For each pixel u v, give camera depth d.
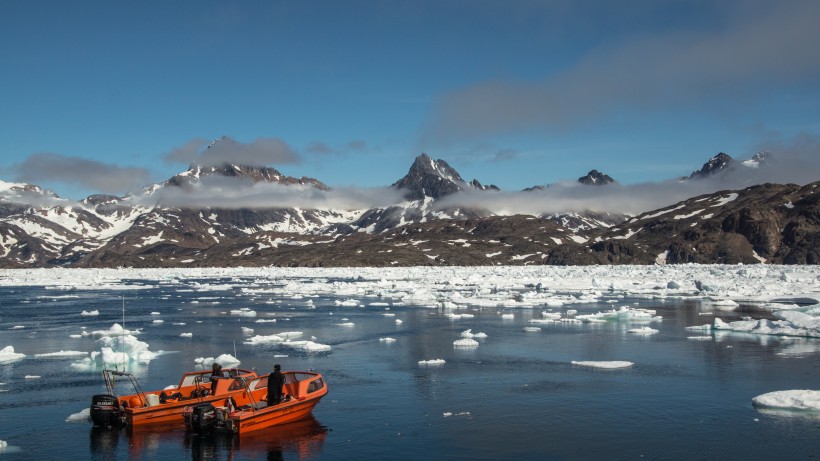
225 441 24.61
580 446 23.36
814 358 38.22
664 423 25.83
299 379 32.31
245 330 53.91
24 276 190.75
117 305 81.31
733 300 80.19
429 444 23.86
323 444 24.11
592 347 43.47
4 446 23.86
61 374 36.12
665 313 65.19
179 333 52.78
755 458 21.92
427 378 34.34
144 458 23.06
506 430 25.30
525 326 55.47
